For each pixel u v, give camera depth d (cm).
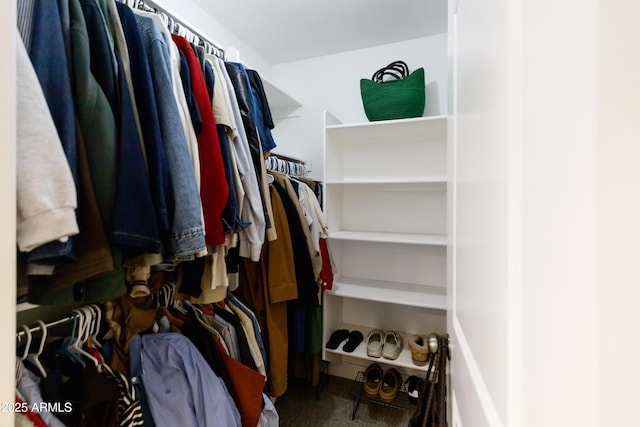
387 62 221
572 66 23
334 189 216
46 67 52
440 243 176
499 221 37
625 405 20
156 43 76
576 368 23
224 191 88
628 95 20
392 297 192
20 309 59
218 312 130
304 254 158
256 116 122
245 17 189
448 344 78
